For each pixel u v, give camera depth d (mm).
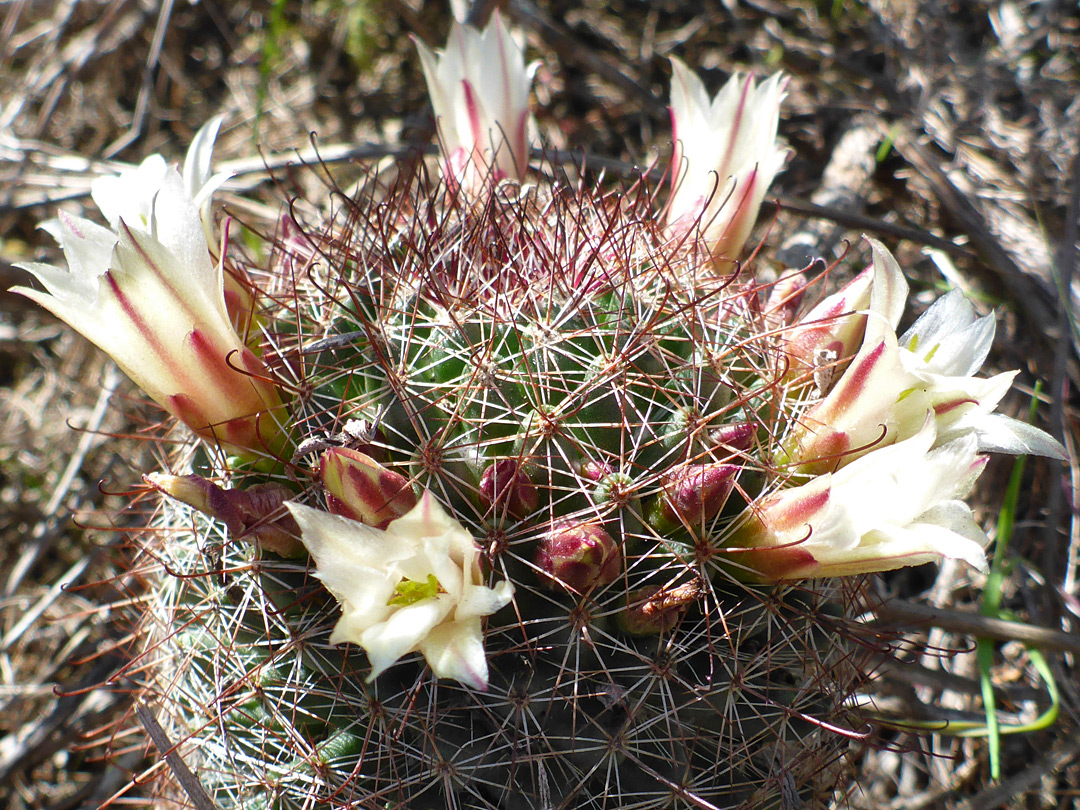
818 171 244
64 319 139
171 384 138
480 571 125
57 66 253
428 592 126
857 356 138
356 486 129
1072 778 182
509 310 141
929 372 137
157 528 153
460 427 140
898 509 130
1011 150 227
